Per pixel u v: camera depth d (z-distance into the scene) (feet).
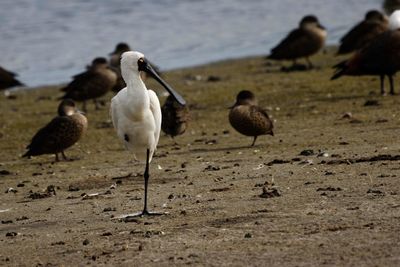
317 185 44.04
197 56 108.06
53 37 120.26
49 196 49.03
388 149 52.75
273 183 45.78
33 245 37.68
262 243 34.42
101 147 65.72
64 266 34.04
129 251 35.14
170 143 63.62
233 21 129.59
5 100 90.38
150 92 46.34
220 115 74.18
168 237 36.81
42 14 134.82
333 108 71.41
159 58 107.96
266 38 117.08
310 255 32.37
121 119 45.78
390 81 75.36
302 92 80.69
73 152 64.59
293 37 95.50
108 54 104.27
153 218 40.91
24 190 51.80
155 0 146.00
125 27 126.00
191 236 36.55
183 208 42.29
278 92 81.87
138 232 38.01
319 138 59.62
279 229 36.19
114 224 40.32
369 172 45.93
